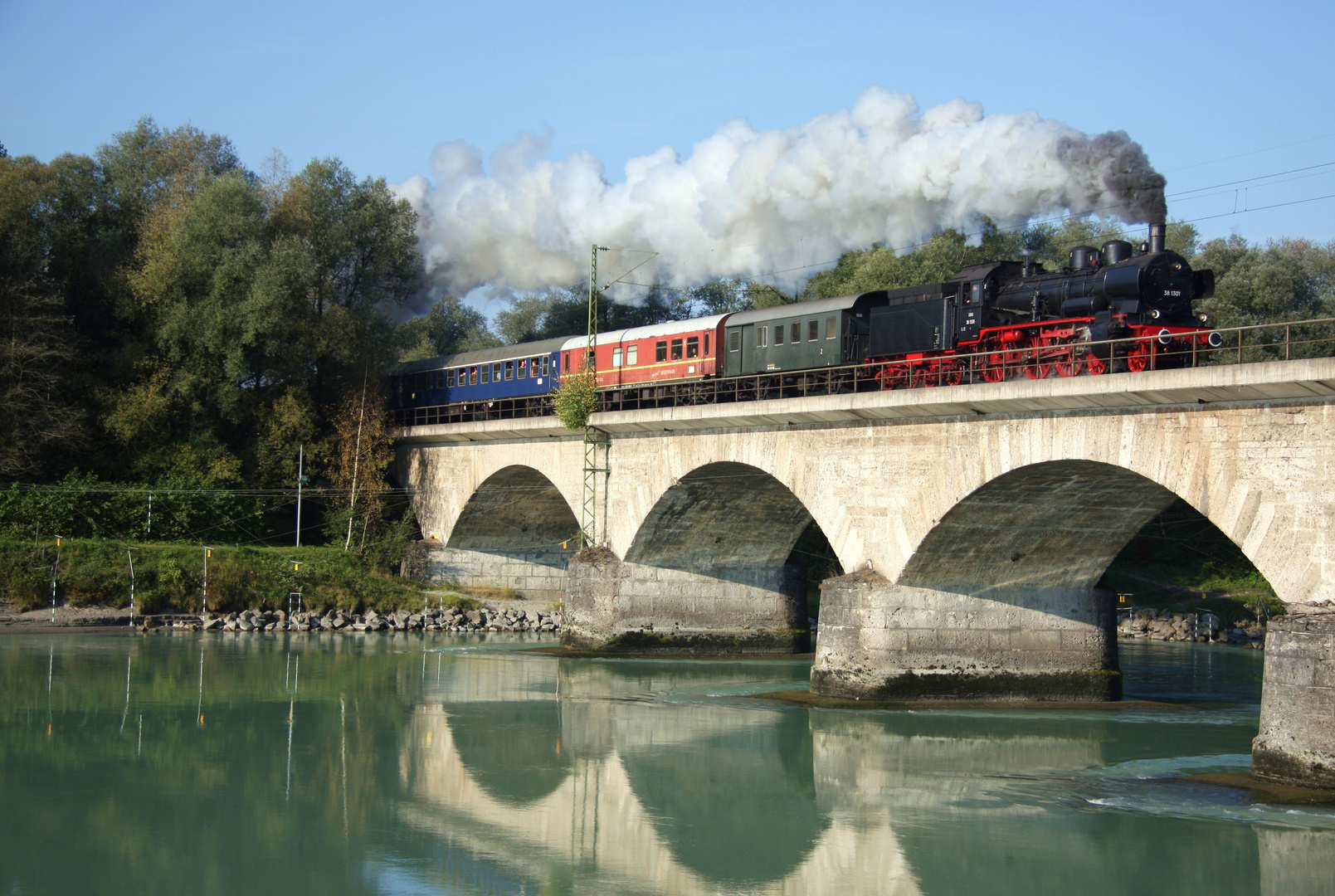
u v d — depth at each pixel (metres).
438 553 73.94
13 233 71.25
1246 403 31.44
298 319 75.62
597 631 57.50
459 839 27.64
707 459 51.03
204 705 42.22
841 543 44.34
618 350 66.00
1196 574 81.06
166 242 75.69
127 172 84.44
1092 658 44.69
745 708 43.47
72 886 23.81
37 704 41.19
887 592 42.50
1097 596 45.25
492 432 65.88
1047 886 24.81
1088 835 28.22
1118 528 41.88
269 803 29.95
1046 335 43.47
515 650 59.56
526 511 73.56
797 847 27.44
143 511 69.19
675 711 42.84
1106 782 32.97
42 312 71.19
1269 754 30.42
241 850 26.27
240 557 67.94
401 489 76.75
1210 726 40.66
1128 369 40.06
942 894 24.39
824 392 53.72
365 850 26.61
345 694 45.44
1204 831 28.33
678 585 58.25
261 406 76.25
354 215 81.62
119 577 64.25
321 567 69.75
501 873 25.39
